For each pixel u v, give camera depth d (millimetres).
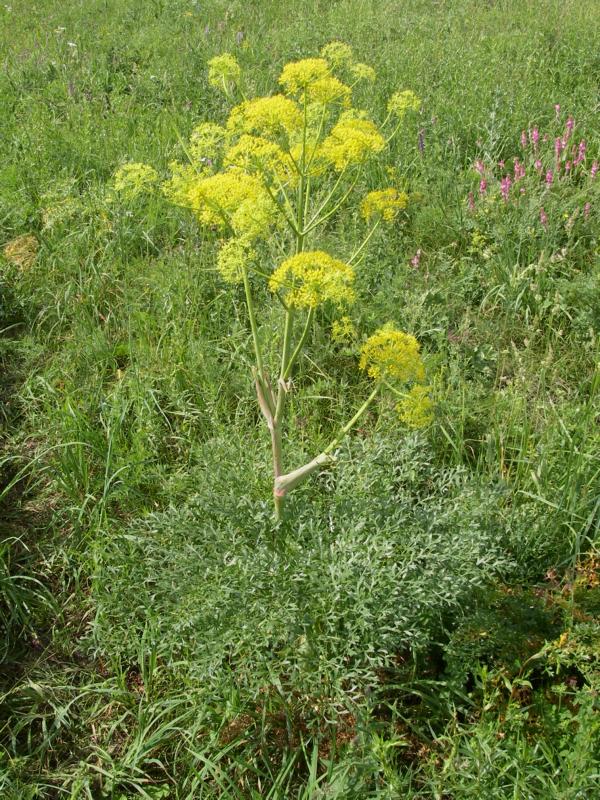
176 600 2811
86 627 3045
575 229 4809
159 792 2488
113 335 4398
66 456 3482
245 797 2494
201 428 3754
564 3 9672
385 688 2547
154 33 9016
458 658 2619
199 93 6953
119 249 4914
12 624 3049
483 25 8922
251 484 3158
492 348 4113
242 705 2602
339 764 2346
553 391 3945
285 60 7895
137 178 2521
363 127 2609
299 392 3814
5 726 2697
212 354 4148
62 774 2574
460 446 3436
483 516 2967
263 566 2691
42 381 3965
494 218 4863
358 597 2584
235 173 2490
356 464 3221
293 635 2582
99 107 6953
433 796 2375
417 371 2576
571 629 2578
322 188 4953
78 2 10922
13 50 8797
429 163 5523
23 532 3412
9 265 4820
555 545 3090
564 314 4363
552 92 6641
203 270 4555
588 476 3293
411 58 7586
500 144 5902
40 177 5672
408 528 2844
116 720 2750
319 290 2322
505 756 2318
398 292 4312
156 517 3039
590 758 2221
